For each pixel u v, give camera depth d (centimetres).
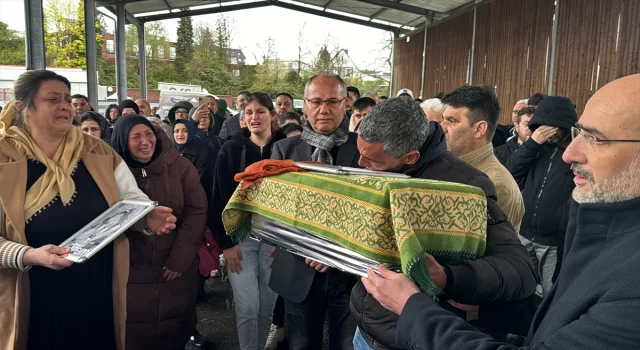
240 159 287
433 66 1184
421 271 104
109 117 691
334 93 215
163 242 235
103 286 201
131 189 208
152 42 3003
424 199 112
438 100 273
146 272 231
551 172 288
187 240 238
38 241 179
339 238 123
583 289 92
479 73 931
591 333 82
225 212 164
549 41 695
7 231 173
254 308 275
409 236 102
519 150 298
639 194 90
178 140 385
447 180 142
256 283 277
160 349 236
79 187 189
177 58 3053
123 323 204
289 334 215
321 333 214
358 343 164
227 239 272
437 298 114
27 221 176
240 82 2967
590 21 598
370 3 1224
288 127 379
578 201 101
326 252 129
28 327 180
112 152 208
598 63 584
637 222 91
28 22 672
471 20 966
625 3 539
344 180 126
